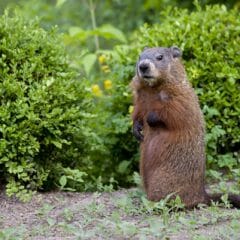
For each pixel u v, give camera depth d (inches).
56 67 491.5
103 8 867.4
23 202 454.9
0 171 474.9
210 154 526.6
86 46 804.0
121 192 479.5
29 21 517.0
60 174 492.1
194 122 439.5
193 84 533.3
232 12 584.1
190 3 747.4
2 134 463.8
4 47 476.4
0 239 371.6
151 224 382.3
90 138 519.8
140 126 456.8
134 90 455.8
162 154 438.3
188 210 437.7
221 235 375.6
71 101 490.6
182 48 541.0
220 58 538.0
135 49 571.2
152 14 834.8
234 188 480.7
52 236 385.4
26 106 462.0
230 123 530.9
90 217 409.7
